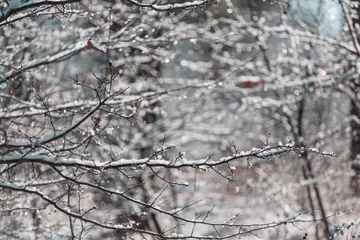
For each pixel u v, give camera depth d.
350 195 14.34
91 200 9.52
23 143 6.18
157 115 13.99
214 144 16.88
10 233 8.66
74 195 9.00
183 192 14.71
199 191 15.78
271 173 15.41
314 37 13.03
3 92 8.89
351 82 13.79
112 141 12.14
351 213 13.30
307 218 13.33
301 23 13.50
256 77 14.07
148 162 6.19
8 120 7.77
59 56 8.34
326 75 13.90
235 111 17.91
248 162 6.27
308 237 11.95
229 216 15.23
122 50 9.96
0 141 6.53
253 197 14.51
